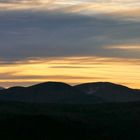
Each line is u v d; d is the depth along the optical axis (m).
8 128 145.12
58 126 150.88
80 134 150.75
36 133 145.00
